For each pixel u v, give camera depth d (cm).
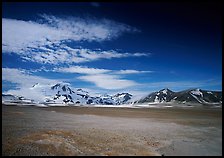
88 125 5228
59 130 4244
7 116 6662
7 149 2847
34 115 7581
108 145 3256
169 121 6756
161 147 3319
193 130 4975
